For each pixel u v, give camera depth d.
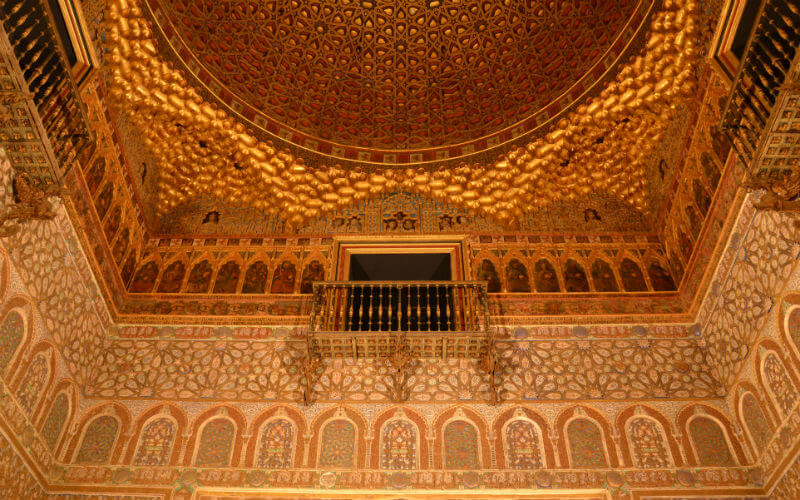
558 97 8.62
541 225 8.61
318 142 9.12
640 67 7.60
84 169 6.62
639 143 8.24
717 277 6.93
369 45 9.41
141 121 7.70
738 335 6.55
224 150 8.54
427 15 9.26
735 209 6.45
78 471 6.28
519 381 7.08
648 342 7.38
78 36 6.17
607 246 8.35
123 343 7.32
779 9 4.81
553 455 6.48
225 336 7.46
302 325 7.58
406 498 6.20
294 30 9.05
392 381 7.09
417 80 9.55
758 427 6.25
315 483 6.28
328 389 7.02
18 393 5.68
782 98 4.72
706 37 6.60
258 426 6.70
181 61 7.80
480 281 7.58
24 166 5.30
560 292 7.89
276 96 9.00
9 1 4.76
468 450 6.54
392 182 9.11
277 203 8.80
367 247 8.52
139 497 6.14
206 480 6.28
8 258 5.43
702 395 6.88
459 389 7.02
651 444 6.54
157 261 8.17
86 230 6.76
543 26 8.81
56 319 6.25
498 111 9.19
